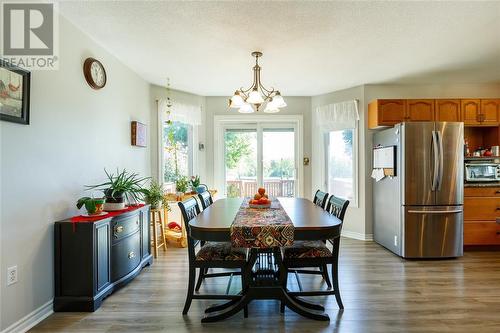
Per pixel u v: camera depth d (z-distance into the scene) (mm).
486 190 3691
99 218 2281
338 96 4477
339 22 2334
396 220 3500
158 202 3518
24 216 1903
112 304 2271
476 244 3695
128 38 2637
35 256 1991
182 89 4383
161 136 4168
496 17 2262
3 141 1754
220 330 1911
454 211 3359
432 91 4195
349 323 1985
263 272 2297
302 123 4801
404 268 3064
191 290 2135
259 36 2588
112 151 3059
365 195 4215
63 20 2270
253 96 2479
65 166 2305
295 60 3186
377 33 2533
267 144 4891
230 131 4910
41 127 2051
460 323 1978
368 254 3541
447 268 3070
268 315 2109
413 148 3359
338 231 1895
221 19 2283
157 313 2137
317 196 3098
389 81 4020
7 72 1763
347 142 4484
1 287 1741
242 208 2529
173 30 2473
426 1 2035
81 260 2154
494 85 4195
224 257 2115
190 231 1921
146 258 3086
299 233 1804
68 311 2145
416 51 2951
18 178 1856
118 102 3184
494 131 4020
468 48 2883
